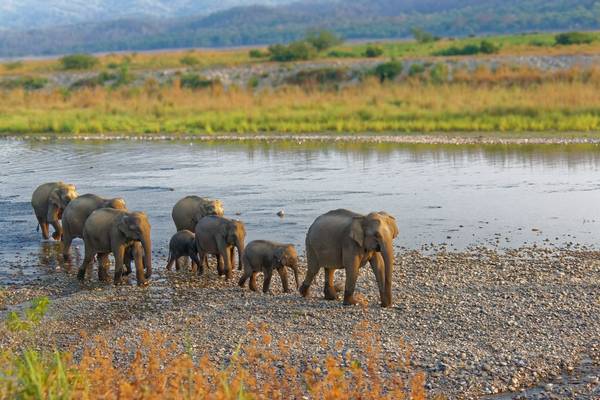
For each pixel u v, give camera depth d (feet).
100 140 163.12
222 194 103.09
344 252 57.93
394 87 201.26
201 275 68.54
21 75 270.26
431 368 46.80
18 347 52.34
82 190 108.27
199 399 34.42
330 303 59.11
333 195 100.73
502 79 200.23
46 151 148.36
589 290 59.93
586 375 46.09
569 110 162.81
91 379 38.06
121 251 66.13
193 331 53.83
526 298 58.54
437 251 73.72
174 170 123.95
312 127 164.96
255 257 62.54
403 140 148.46
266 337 44.04
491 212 89.35
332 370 36.11
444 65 228.43
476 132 153.58
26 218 93.04
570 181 106.01
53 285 66.69
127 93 220.64
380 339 51.29
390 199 97.55
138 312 58.85
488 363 47.44
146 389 33.81
